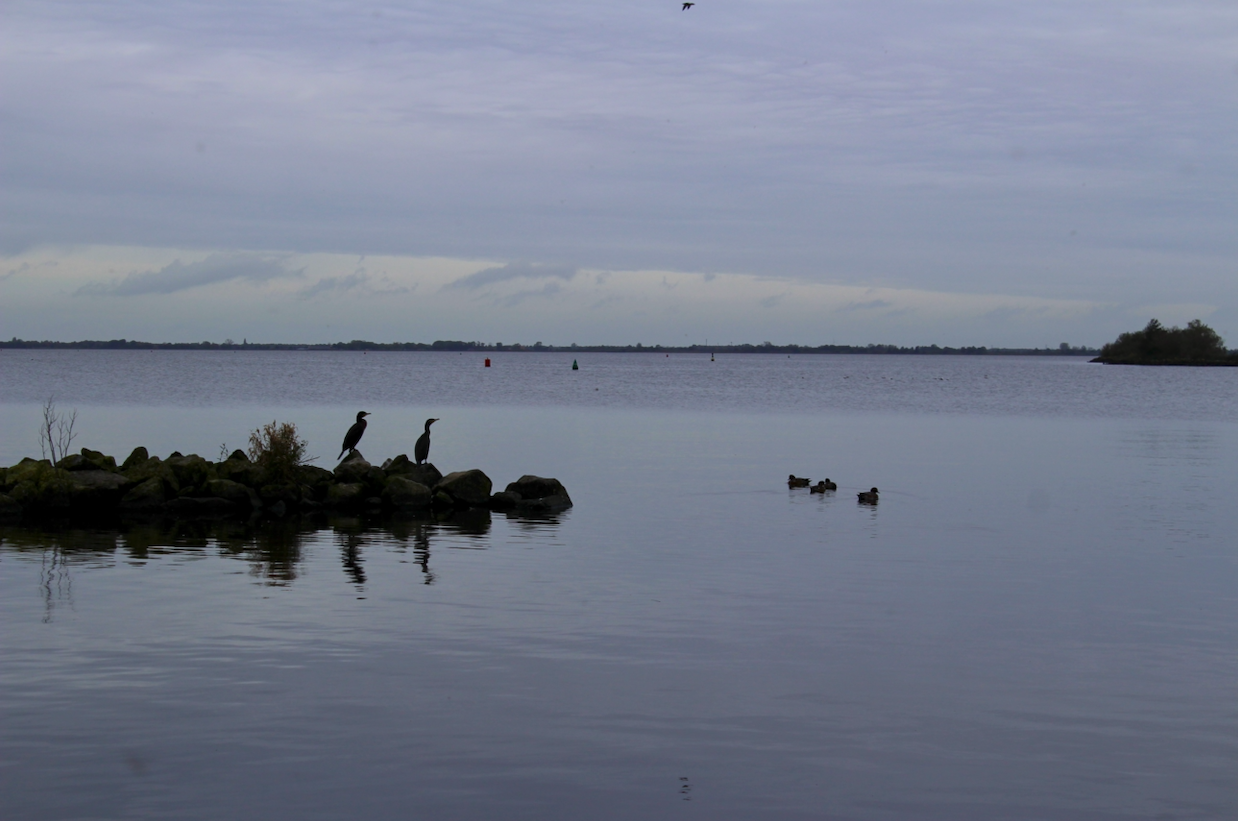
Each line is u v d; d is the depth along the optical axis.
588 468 33.78
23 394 71.56
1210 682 11.88
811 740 10.14
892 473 33.00
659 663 12.31
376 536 21.09
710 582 16.61
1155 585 16.64
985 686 11.67
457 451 38.69
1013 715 10.83
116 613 14.20
